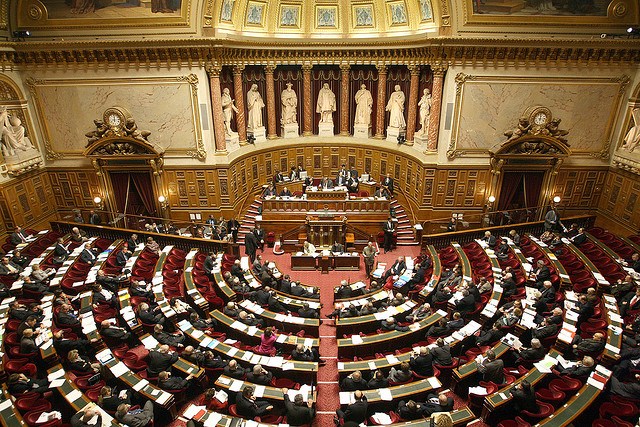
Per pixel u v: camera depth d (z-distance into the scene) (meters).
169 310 13.92
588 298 13.48
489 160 21.84
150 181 22.97
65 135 22.23
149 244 18.88
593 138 21.64
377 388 10.66
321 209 21.70
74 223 20.89
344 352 12.59
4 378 11.12
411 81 23.03
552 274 16.02
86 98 21.36
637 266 16.03
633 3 19.02
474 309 13.97
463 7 19.09
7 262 16.47
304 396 10.60
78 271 16.70
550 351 11.53
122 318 14.05
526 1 18.91
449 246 19.41
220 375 11.50
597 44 19.36
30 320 12.62
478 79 20.41
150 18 19.80
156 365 11.23
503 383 10.74
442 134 21.55
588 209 23.19
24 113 21.36
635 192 20.44
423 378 11.02
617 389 10.20
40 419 9.55
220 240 19.89
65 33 20.23
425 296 15.42
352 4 23.61
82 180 23.16
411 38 21.73
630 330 12.52
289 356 12.58
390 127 25.53
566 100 20.80
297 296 15.83
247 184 24.64
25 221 21.55
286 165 26.39
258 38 23.02
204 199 23.09
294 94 25.95
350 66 25.14
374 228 21.73
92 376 11.00
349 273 19.44
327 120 26.47
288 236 21.70
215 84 21.28
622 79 20.42
